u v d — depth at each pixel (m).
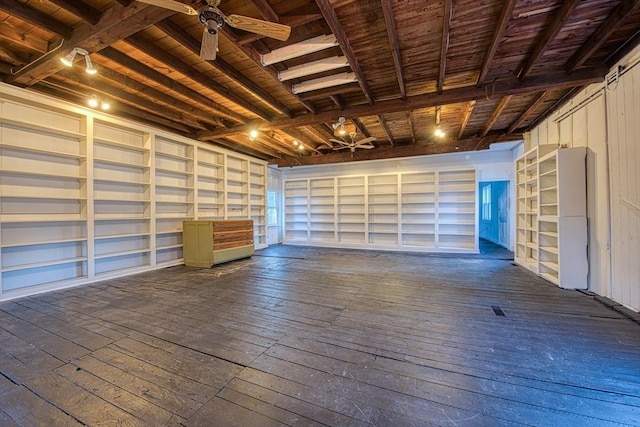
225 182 7.39
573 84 3.70
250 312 3.16
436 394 1.73
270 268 5.65
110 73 3.71
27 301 3.55
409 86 4.21
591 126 3.81
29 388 1.80
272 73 3.58
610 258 3.48
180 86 4.14
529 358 2.14
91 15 2.59
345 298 3.66
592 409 1.58
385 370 2.00
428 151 7.60
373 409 1.60
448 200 7.98
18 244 3.71
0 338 2.51
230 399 1.70
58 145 4.26
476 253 7.41
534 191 5.38
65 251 4.36
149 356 2.21
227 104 4.90
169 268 5.64
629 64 3.10
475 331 2.63
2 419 1.54
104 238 4.92
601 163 3.62
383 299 3.61
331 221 9.39
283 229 10.23
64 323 2.85
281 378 1.92
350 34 3.00
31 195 3.84
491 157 7.64
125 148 5.22
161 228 5.96
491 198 10.66
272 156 9.13
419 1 2.52
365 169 8.90
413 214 8.34
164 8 2.33
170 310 3.22
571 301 3.45
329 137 7.04
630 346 2.30
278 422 1.51
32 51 3.29
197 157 6.52
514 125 6.01
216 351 2.28
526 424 1.48
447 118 5.83
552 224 4.77
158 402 1.67
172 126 5.91
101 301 3.55
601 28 2.88
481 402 1.65
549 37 2.90
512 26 2.87
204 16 2.19
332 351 2.28
